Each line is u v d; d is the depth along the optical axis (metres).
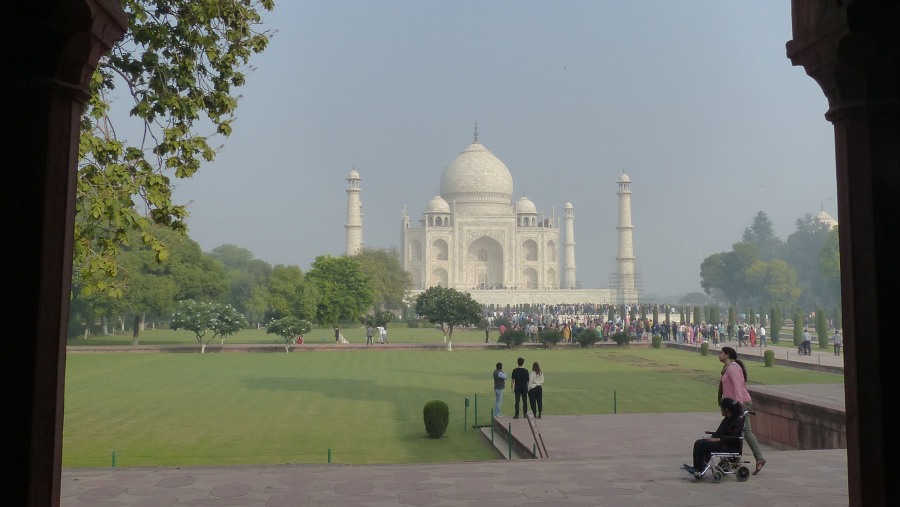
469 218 116.44
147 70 12.98
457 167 123.25
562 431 18.50
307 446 18.20
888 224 4.61
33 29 4.43
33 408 4.42
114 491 9.95
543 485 10.31
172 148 13.35
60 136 4.59
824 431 14.74
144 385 30.42
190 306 48.56
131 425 21.09
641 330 63.00
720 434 10.74
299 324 49.72
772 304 107.88
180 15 13.34
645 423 19.80
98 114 12.74
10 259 4.44
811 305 119.81
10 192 4.47
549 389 29.22
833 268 96.69
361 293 57.72
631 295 116.06
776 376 32.91
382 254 95.62
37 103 4.52
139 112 13.11
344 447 18.09
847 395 4.73
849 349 4.70
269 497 9.60
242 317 49.59
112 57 12.78
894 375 4.54
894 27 4.51
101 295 48.81
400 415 23.03
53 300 4.53
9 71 4.49
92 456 16.81
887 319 4.56
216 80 13.90
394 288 94.06
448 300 51.47
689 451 15.78
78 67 4.64
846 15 4.50
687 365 39.97
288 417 22.61
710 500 9.41
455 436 19.70
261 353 48.19
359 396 27.33
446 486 10.27
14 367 4.41
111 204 12.53
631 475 11.05
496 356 46.00
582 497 9.59
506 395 27.59
